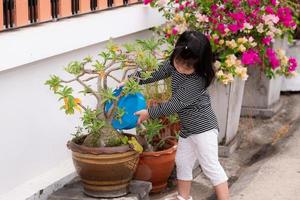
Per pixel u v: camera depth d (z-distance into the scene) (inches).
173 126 195.8
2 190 161.3
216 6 207.0
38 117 172.1
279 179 206.1
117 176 160.2
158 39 223.0
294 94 308.7
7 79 158.9
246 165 222.1
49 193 169.5
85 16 187.0
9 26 160.2
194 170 210.1
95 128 161.3
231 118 226.7
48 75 174.6
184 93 162.6
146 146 181.6
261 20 207.8
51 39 167.8
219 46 203.0
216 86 215.0
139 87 160.2
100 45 197.6
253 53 203.6
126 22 203.6
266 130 259.3
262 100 272.8
